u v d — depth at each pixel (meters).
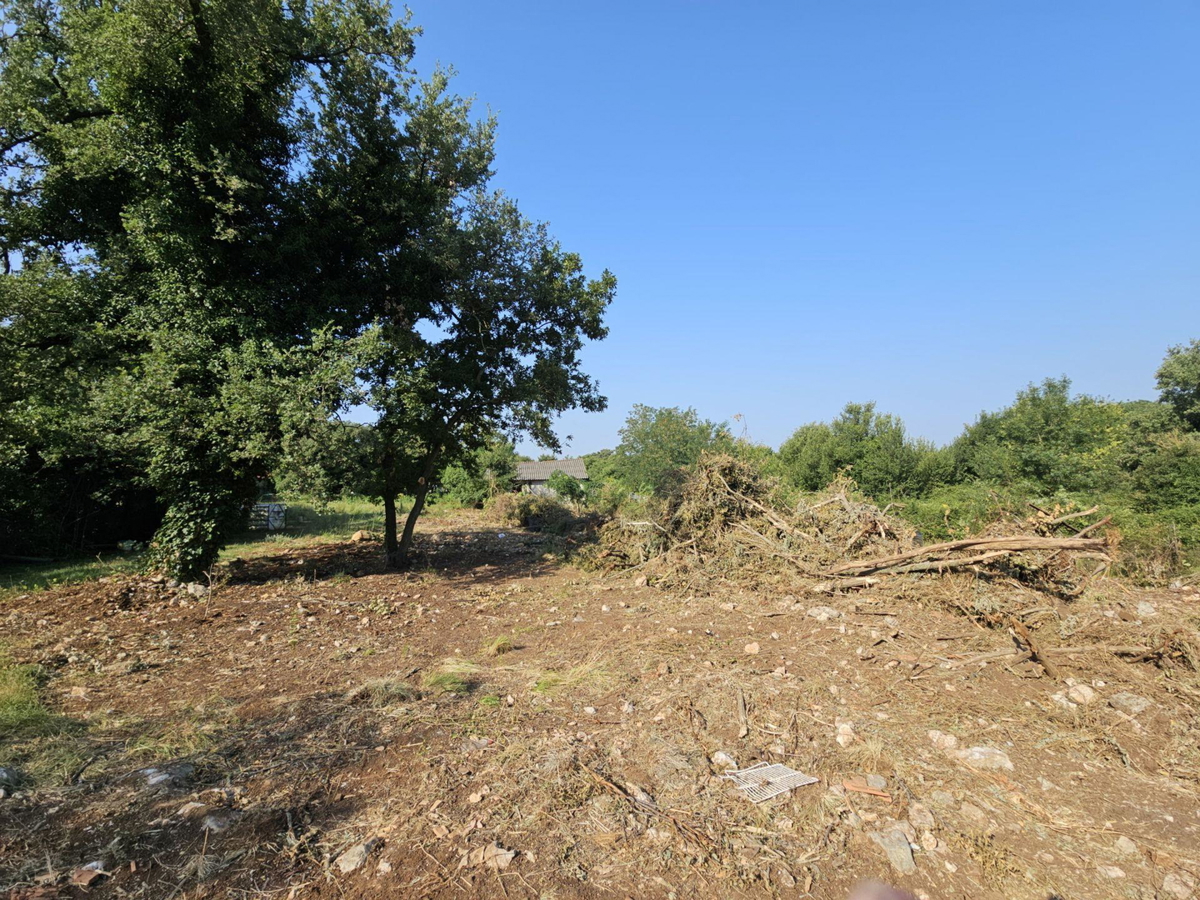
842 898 2.71
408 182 11.20
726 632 6.55
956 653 5.63
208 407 9.00
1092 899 2.70
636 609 7.98
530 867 2.87
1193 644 5.04
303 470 8.57
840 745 4.01
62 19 9.71
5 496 13.56
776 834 3.13
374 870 2.84
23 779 3.61
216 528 9.97
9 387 9.84
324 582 10.55
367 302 11.03
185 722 4.53
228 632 7.33
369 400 9.54
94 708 4.88
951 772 3.71
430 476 12.80
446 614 8.31
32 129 10.30
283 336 9.88
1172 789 3.58
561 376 12.69
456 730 4.28
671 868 2.88
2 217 10.75
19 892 2.63
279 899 2.64
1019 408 24.14
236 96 9.67
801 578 8.27
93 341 9.88
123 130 9.13
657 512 11.53
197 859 2.87
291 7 10.11
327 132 10.55
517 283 11.80
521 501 23.06
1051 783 3.62
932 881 2.82
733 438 23.66
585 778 3.60
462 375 11.51
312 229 10.37
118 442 8.92
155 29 8.64
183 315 9.39
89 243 11.23
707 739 4.09
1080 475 17.44
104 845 2.99
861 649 5.77
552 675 5.36
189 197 9.39
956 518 12.57
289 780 3.62
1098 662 5.20
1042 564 7.15
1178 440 14.80
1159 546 9.82
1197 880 2.78
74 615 8.08
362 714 4.59
